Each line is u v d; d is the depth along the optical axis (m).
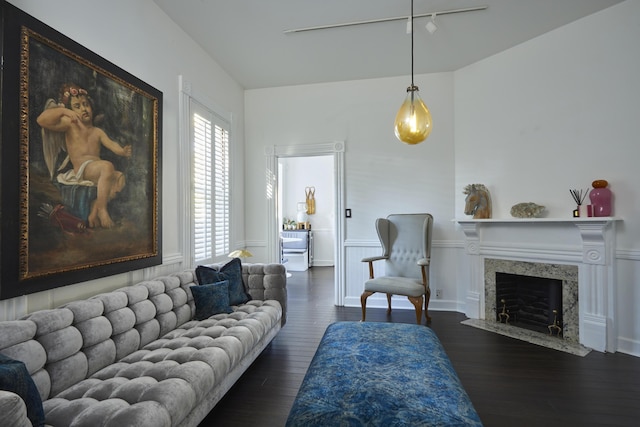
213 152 3.60
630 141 2.72
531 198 3.32
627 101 2.73
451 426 1.13
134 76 2.39
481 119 3.74
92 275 1.99
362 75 4.14
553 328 3.18
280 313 2.83
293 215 8.13
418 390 1.35
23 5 1.64
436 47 3.48
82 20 2.00
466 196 3.82
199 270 2.72
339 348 1.79
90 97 2.00
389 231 3.94
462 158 3.93
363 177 4.23
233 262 2.96
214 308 2.48
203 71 3.48
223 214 3.82
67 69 1.84
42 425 1.12
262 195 4.50
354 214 4.25
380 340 1.90
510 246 3.41
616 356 2.65
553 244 3.12
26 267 1.60
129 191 2.33
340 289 4.23
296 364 2.52
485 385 2.19
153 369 1.56
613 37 2.80
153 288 2.20
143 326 1.99
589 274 2.86
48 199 1.72
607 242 2.77
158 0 2.68
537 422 1.80
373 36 3.28
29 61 1.62
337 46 3.46
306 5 2.79
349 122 4.29
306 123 4.39
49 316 1.48
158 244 2.62
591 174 2.93
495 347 2.83
